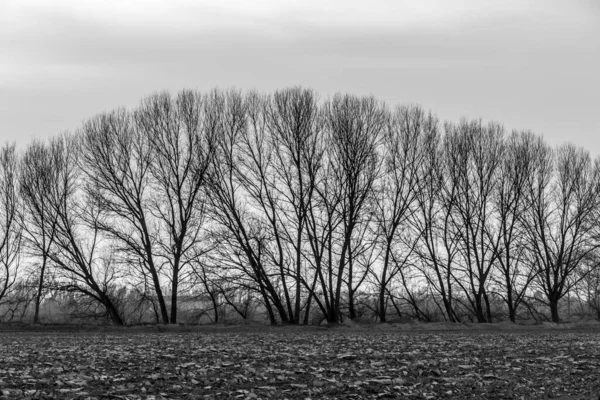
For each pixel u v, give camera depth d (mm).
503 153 70000
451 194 68812
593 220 70875
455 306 72062
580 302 76562
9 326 56750
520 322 71062
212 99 64188
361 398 19344
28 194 64062
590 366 26844
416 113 67688
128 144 63062
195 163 63219
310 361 27172
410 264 68750
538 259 70875
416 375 23797
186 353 30047
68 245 63938
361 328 57500
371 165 63812
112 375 22531
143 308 66438
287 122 63156
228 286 63812
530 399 19812
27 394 18438
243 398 18797
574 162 71438
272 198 63969
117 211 62406
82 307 65125
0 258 65812
